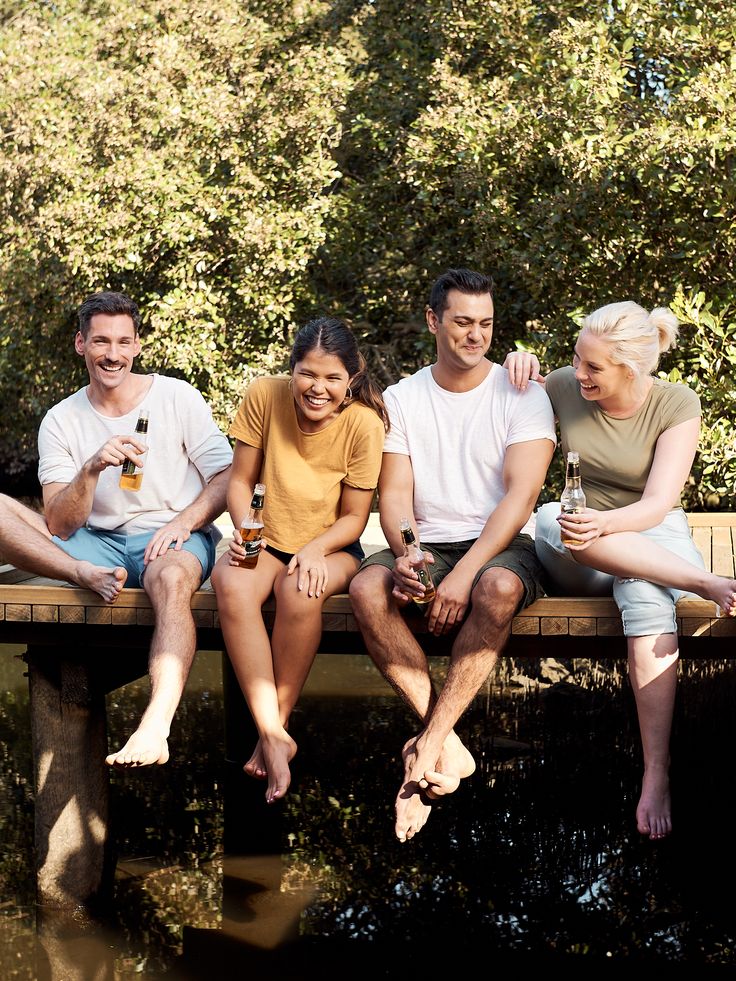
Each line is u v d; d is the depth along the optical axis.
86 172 8.73
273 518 3.58
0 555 3.72
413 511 3.68
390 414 3.67
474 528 3.61
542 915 4.19
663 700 3.26
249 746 5.69
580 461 3.56
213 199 8.58
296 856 4.71
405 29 9.29
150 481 3.87
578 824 5.05
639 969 3.77
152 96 9.02
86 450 3.87
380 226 9.12
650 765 3.24
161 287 9.02
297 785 5.55
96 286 8.95
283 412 3.61
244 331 8.96
